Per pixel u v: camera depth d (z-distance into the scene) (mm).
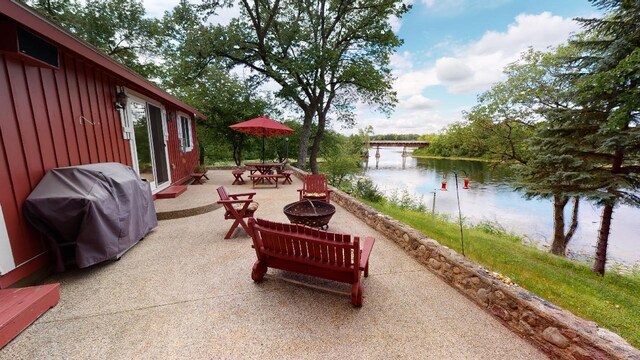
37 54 2408
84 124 3572
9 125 2395
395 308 2275
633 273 6137
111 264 3010
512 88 9445
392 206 10219
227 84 15688
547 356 1746
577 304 2779
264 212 5414
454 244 4633
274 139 19016
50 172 2768
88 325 1983
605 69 5098
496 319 2135
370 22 12898
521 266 4086
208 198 5793
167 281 2656
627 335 2262
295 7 13359
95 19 14164
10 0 1976
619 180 5031
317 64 12680
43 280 2631
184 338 1872
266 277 2709
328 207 4320
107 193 2889
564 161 5633
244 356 1719
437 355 1758
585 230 10430
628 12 4746
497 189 17719
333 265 2244
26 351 1717
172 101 6230
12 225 2354
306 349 1790
